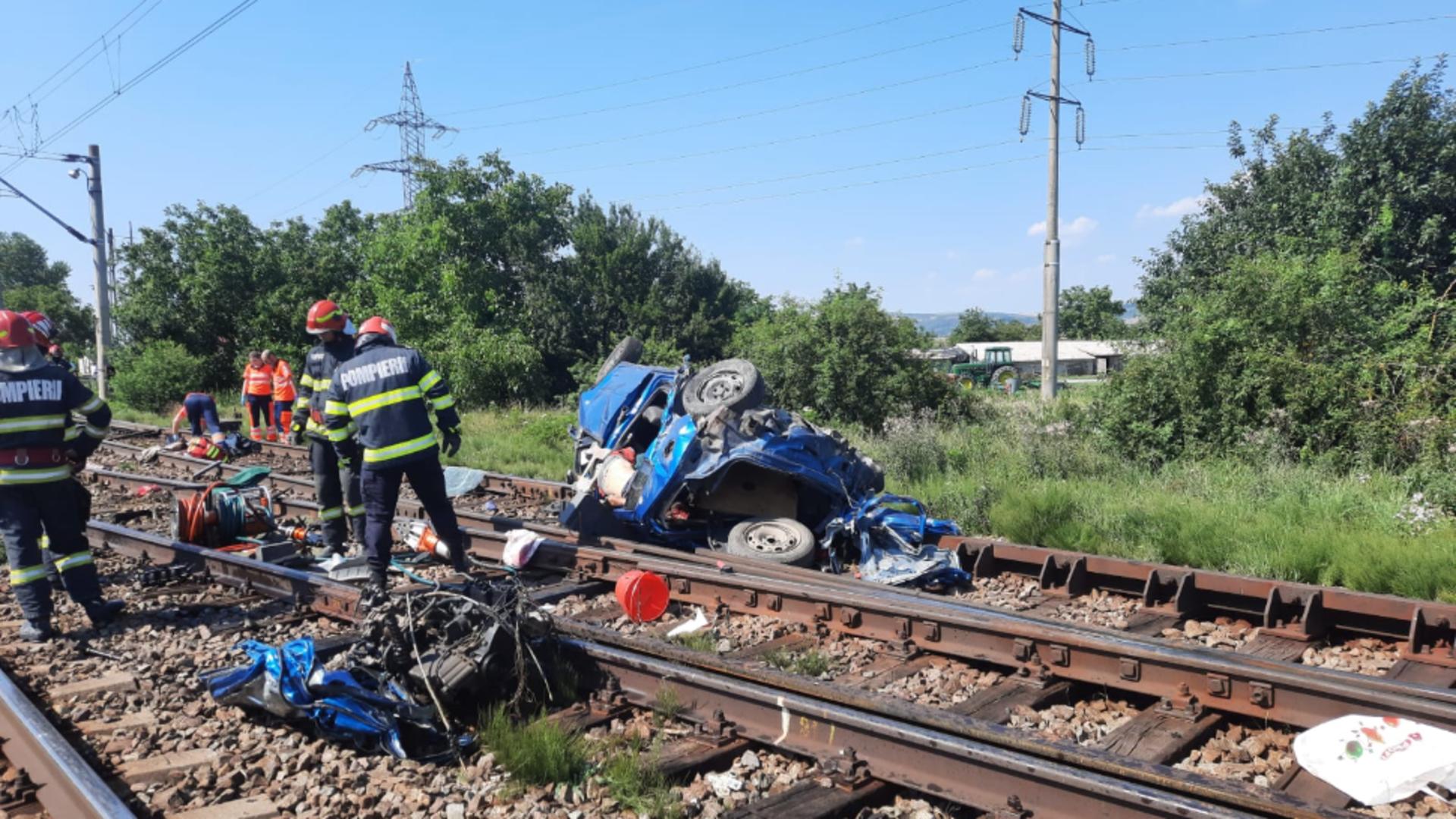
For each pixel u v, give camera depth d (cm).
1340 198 1661
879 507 834
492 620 520
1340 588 645
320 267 3659
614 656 534
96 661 606
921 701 527
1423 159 1608
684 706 501
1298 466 1074
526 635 532
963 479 1138
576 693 537
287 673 496
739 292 3906
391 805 416
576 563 800
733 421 825
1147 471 1177
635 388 977
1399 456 1070
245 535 879
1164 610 691
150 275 3491
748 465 864
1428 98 1614
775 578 750
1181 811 357
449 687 499
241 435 1936
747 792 430
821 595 643
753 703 477
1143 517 892
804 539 809
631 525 886
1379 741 411
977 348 5641
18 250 9500
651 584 614
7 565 850
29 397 648
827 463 845
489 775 445
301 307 3512
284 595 732
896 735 427
